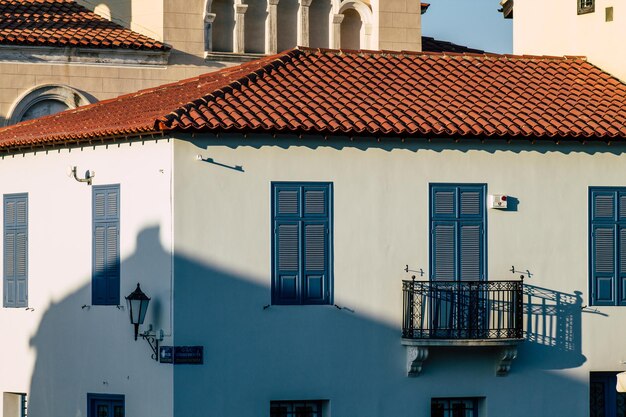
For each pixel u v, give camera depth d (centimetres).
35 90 5631
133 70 5756
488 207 4450
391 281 4384
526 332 4466
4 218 4862
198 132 4244
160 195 4288
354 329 4347
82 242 4547
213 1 5878
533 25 5288
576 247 4509
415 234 4403
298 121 4319
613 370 4522
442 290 4372
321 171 4344
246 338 4275
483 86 4772
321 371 4319
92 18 5888
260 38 5966
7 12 5794
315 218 4334
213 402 4247
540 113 4581
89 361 4512
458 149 4438
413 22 6106
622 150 4550
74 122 4828
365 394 4347
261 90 4531
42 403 4688
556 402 4481
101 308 4475
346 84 4656
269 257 4300
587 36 5044
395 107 4512
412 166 4406
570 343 4494
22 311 4775
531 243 4481
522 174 4481
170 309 4241
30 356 4744
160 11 5797
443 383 4403
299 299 4316
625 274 4538
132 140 4378
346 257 4350
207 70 5850
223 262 4272
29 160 4766
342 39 6097
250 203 4297
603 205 4534
